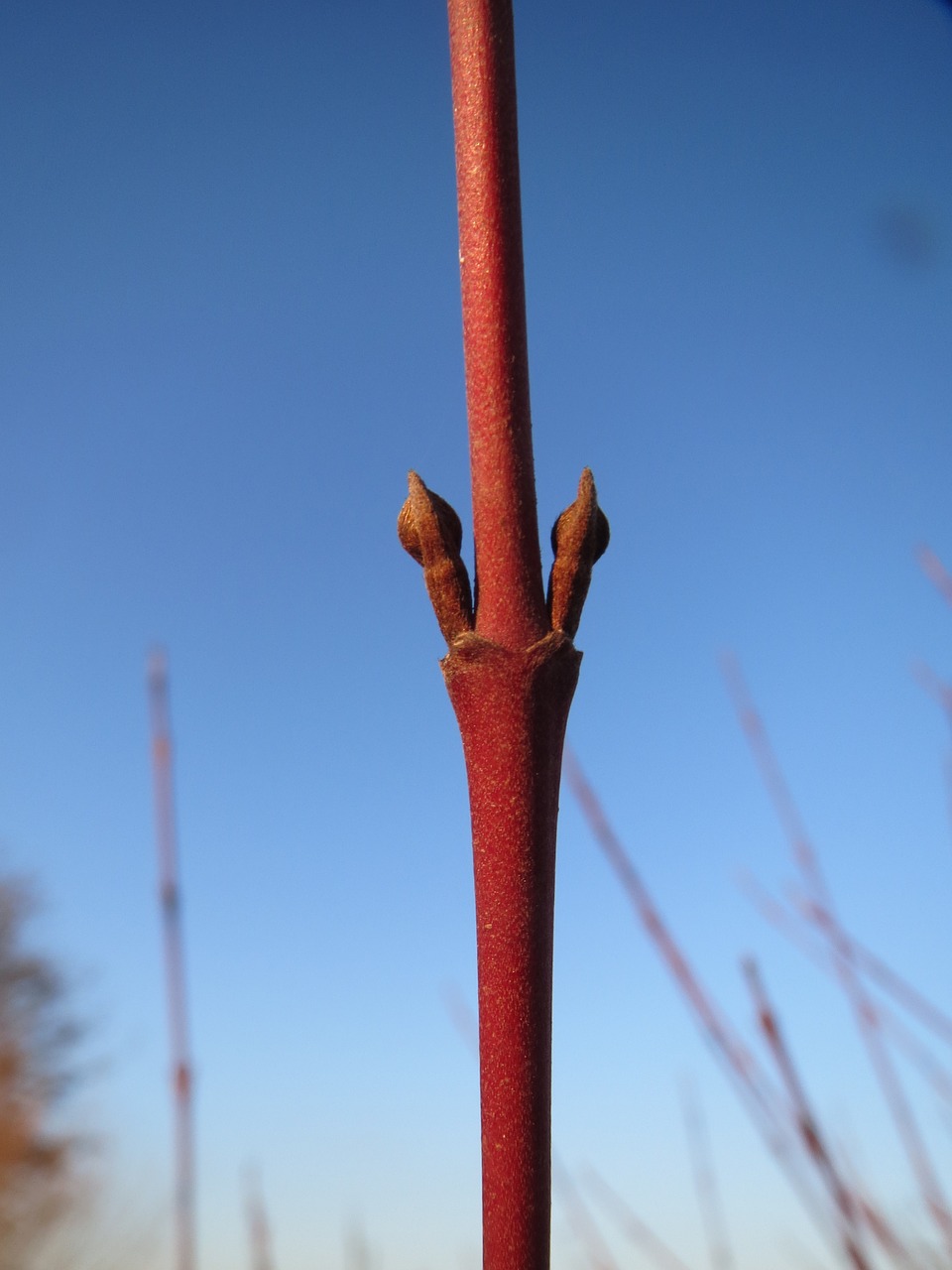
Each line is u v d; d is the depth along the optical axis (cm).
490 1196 5
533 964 5
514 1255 5
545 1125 5
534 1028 5
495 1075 5
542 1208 5
